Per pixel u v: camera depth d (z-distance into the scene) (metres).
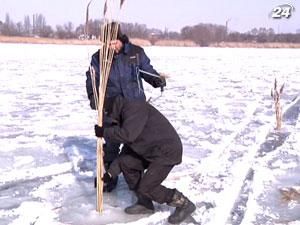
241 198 4.91
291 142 7.36
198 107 10.95
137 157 4.21
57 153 6.59
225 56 35.09
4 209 4.58
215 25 70.31
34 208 4.56
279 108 8.41
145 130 4.01
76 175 5.65
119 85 4.28
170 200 4.14
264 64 26.72
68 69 20.92
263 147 7.07
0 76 17.52
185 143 7.28
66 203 4.73
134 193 4.97
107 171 4.32
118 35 4.22
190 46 60.44
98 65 4.37
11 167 5.91
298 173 5.75
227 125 8.72
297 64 26.80
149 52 39.34
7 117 9.31
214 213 4.44
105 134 4.10
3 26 66.06
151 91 13.96
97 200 4.43
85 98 12.13
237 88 14.99
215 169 5.88
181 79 17.88
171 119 9.34
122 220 4.30
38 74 18.56
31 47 41.28
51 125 8.55
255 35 70.12
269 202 4.80
